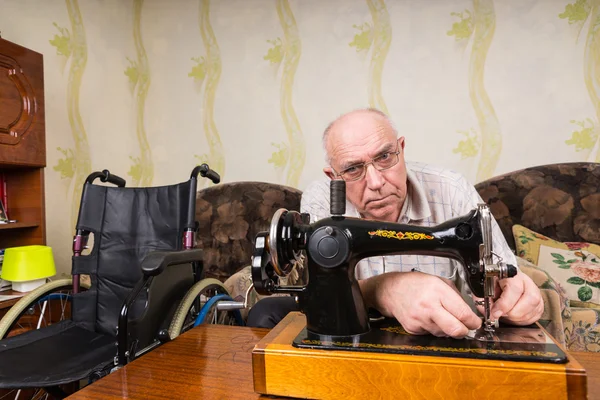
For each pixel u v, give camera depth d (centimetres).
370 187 108
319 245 69
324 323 68
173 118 305
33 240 205
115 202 179
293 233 71
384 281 76
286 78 284
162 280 142
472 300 86
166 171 307
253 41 289
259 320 114
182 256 144
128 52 304
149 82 309
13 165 192
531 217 235
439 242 68
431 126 262
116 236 175
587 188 229
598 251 202
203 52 299
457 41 257
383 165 108
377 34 268
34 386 111
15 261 180
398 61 266
